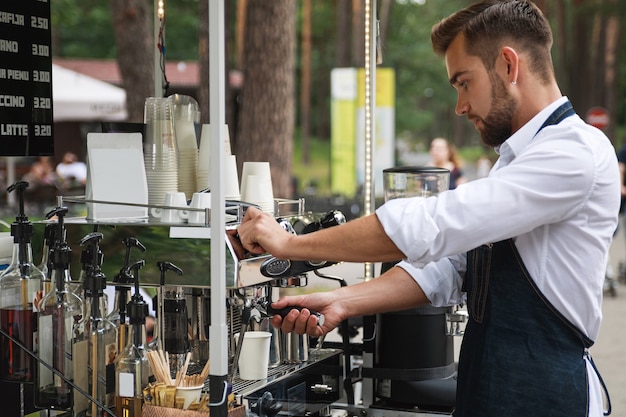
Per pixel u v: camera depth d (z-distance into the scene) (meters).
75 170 14.20
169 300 2.22
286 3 9.42
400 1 37.91
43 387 2.17
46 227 2.24
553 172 1.87
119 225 2.10
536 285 1.96
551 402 1.94
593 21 30.88
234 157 2.51
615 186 1.95
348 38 23.45
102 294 2.13
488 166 28.50
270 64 9.38
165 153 2.38
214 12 1.90
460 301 2.41
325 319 2.32
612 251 13.76
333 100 14.73
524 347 1.97
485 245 2.04
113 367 2.13
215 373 1.94
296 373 2.40
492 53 1.97
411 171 2.72
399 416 2.66
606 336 7.93
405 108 39.69
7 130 2.66
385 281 2.39
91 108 12.16
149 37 10.58
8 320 2.19
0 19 2.64
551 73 2.00
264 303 2.33
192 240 2.01
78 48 30.56
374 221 1.93
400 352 2.69
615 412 5.41
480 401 2.02
